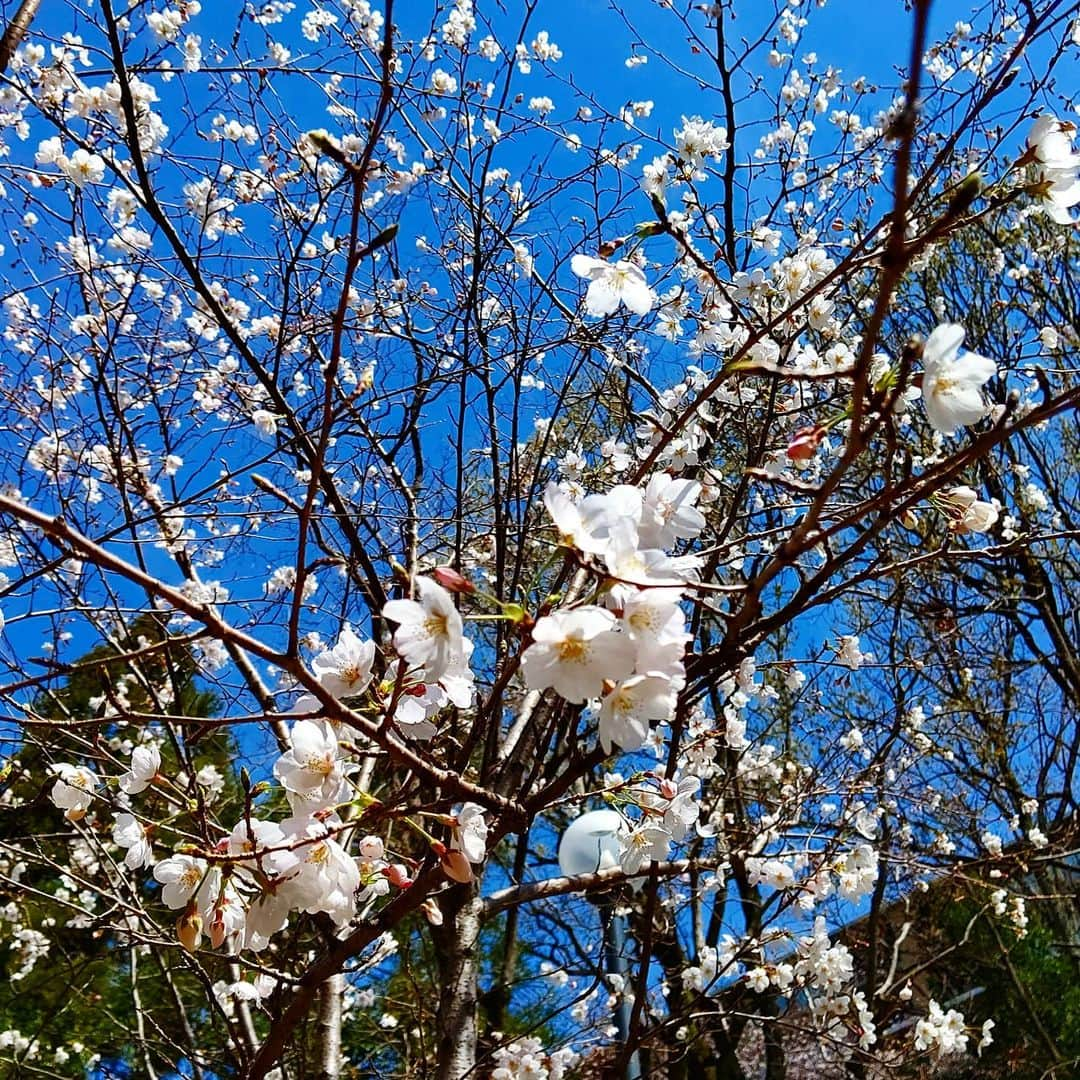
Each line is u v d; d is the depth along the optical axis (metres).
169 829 1.91
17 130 4.79
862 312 5.35
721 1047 7.64
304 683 1.47
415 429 5.14
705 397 1.94
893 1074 5.22
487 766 3.61
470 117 4.99
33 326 4.86
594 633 1.40
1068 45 4.66
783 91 5.47
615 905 5.05
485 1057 3.74
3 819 5.00
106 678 1.86
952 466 1.44
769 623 2.02
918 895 8.34
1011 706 9.68
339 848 1.71
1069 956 9.20
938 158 2.31
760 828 4.86
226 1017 3.42
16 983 6.61
